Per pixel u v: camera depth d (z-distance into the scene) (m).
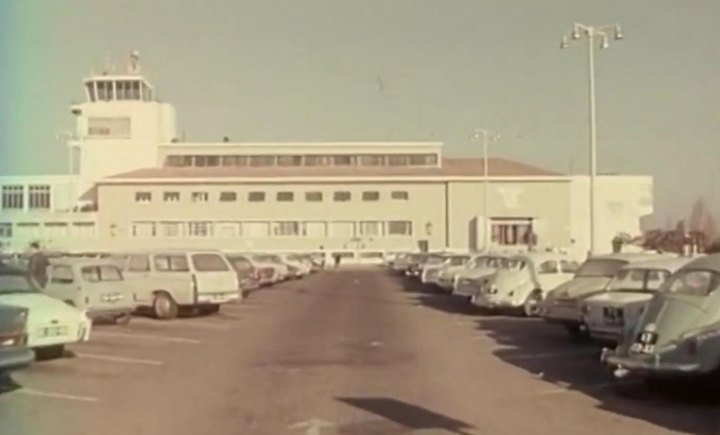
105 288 23.06
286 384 14.21
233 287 28.39
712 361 12.27
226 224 92.81
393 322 25.89
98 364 16.64
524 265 27.44
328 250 92.88
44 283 22.19
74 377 14.98
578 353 18.33
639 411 11.81
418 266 56.44
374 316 28.17
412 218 92.88
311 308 31.86
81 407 12.16
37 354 17.47
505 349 19.05
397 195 92.94
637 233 87.12
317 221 93.19
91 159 98.88
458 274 34.81
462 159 101.81
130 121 99.06
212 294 27.73
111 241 91.44
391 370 15.81
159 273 27.36
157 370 15.87
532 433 10.40
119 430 10.59
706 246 54.03
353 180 93.06
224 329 23.91
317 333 22.73
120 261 27.56
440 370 15.80
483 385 14.07
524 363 16.77
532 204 92.00
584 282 20.58
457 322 25.78
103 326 24.52
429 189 92.88
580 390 13.59
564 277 27.22
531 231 91.81
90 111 99.00
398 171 95.75
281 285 50.19
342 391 13.48
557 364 16.62
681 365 12.34
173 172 95.62
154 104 99.81
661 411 11.81
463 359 17.39
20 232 92.06
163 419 11.27
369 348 19.31
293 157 99.94
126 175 94.25
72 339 16.88
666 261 17.89
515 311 27.98
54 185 96.06
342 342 20.55
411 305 33.28
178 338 21.50
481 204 92.31
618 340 16.19
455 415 11.51
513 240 92.19
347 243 92.94
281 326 24.80
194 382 14.45
